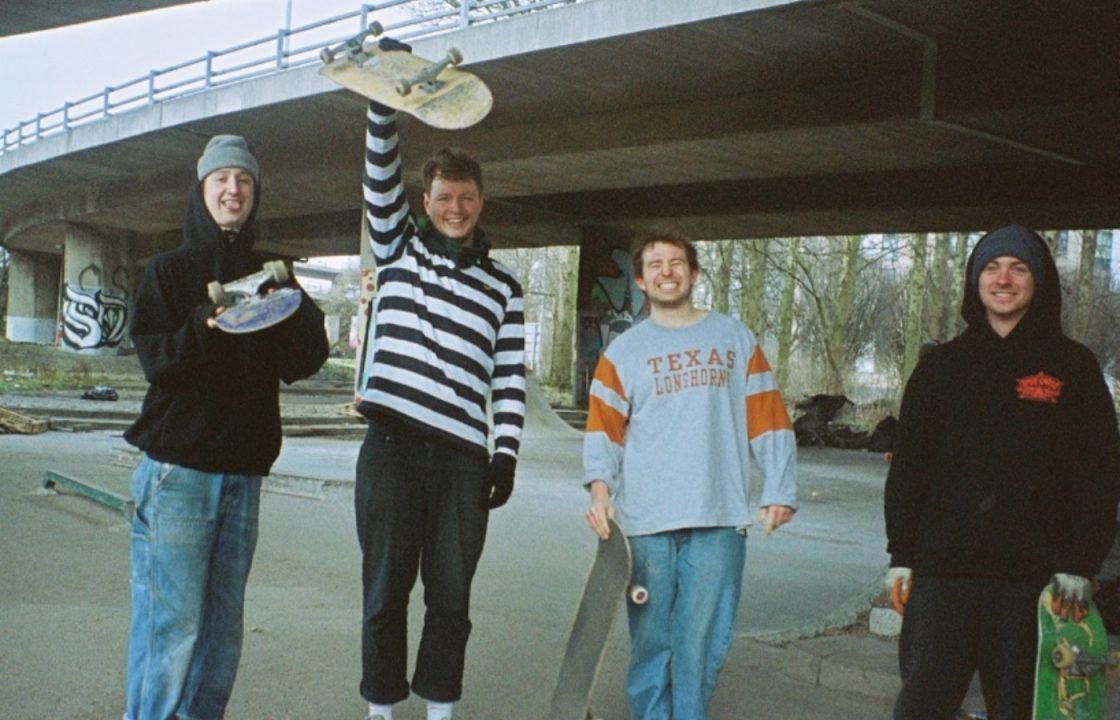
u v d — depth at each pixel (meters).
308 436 18.53
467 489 3.67
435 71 3.42
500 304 3.79
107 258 39.62
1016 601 2.87
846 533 10.20
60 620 5.05
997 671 2.91
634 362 3.75
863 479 15.98
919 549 3.04
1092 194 19.95
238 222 3.36
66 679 4.18
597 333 29.14
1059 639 2.77
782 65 16.33
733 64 16.48
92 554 6.68
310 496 9.91
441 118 3.36
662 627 3.66
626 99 18.95
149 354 3.12
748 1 13.82
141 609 3.25
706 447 3.64
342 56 3.61
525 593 6.46
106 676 4.25
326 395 33.47
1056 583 2.81
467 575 3.69
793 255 37.34
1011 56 14.80
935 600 2.97
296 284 3.32
